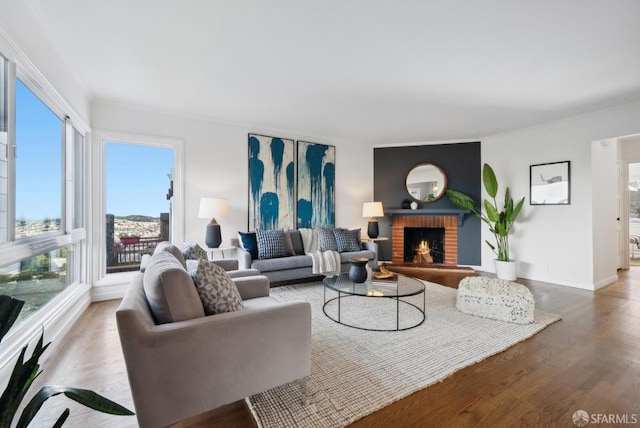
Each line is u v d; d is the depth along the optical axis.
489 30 2.07
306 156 4.87
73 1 1.79
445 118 4.00
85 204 3.14
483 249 5.01
